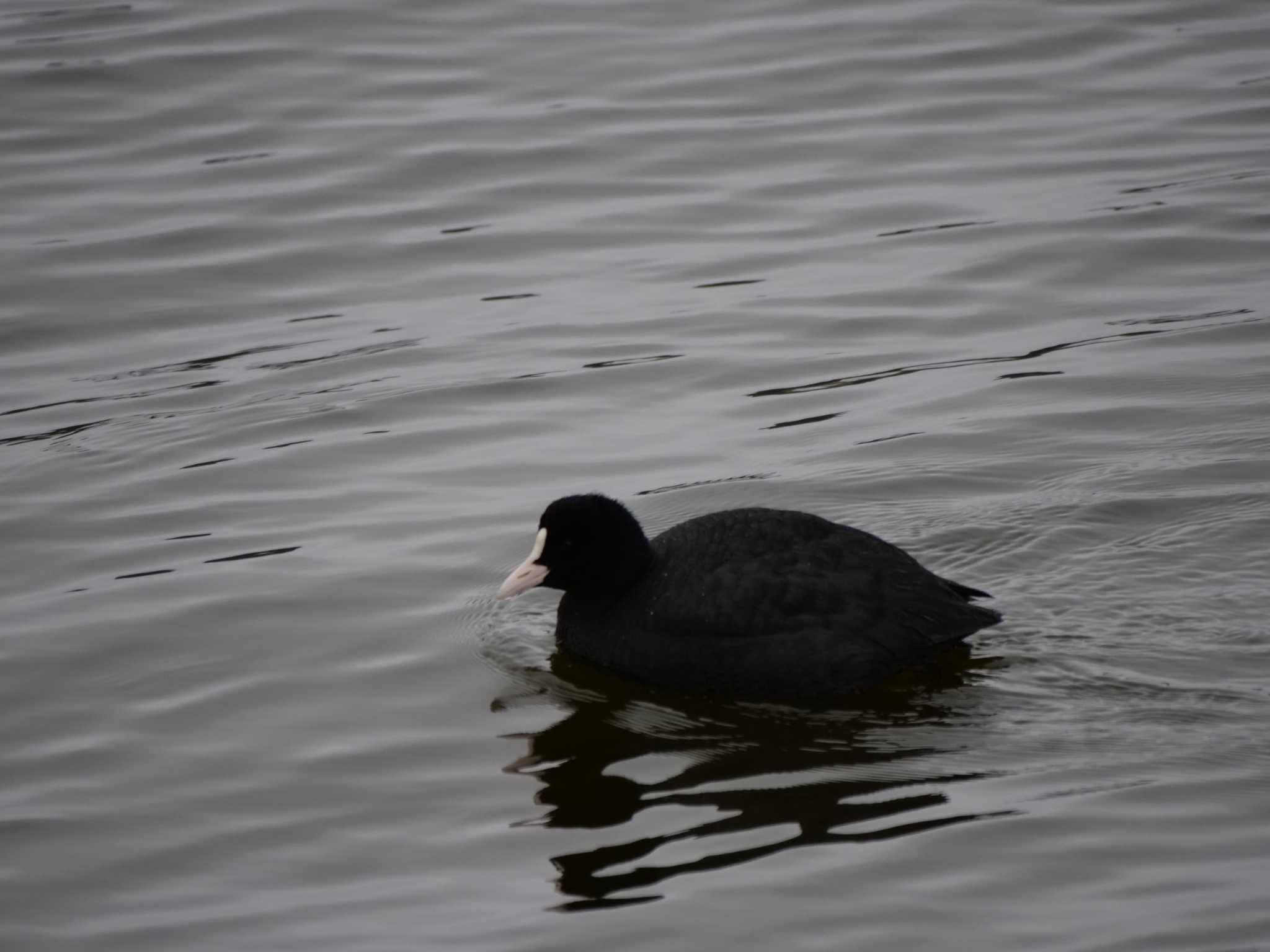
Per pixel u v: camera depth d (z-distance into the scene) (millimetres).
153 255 20828
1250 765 10570
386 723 11836
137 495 15531
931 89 24625
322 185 22516
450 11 27578
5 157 23188
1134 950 8836
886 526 14250
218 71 25453
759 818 10398
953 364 17594
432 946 9250
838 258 20234
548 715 11945
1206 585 12938
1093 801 10281
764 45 26234
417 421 16875
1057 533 13906
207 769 11258
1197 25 26156
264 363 18266
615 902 9562
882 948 9008
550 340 18547
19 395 17703
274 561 14219
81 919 9688
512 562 14109
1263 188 21109
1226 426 15703
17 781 11148
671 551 12836
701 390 17328
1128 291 19016
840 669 11914
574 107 24453
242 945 9383
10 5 27719
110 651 12828
